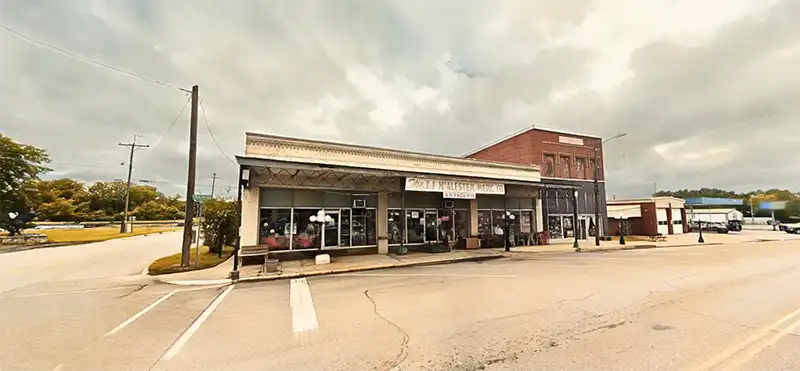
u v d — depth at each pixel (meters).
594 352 4.45
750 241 26.77
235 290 9.27
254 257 13.59
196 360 4.43
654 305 6.89
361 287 9.33
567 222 24.39
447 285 9.34
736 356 4.28
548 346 4.69
